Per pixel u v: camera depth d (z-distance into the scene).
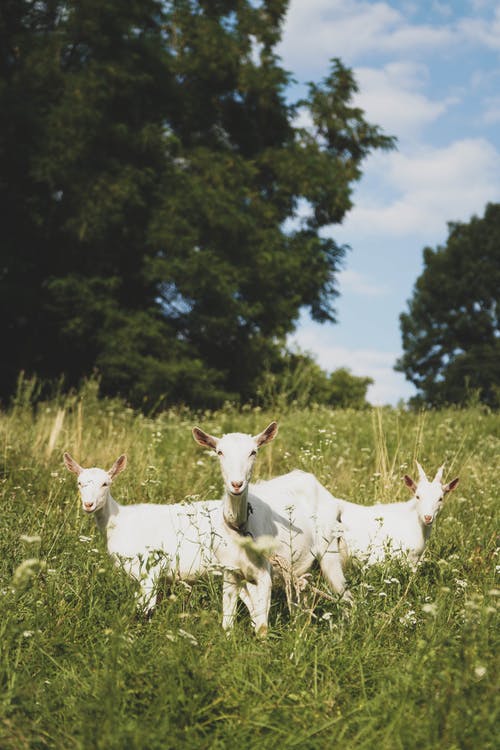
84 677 4.36
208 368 23.72
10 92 21.27
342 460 10.49
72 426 11.72
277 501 6.29
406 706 3.83
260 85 27.86
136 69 22.31
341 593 6.22
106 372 21.34
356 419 14.41
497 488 9.51
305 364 19.86
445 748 3.49
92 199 20.73
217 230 22.91
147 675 4.14
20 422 12.31
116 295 22.45
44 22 24.39
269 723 3.84
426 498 7.23
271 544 4.69
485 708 3.60
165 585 5.98
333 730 3.79
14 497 8.22
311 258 28.56
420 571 6.80
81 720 3.85
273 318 25.81
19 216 22.62
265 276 24.91
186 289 21.62
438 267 46.06
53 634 4.90
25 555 6.04
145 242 21.94
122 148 22.27
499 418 14.84
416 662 4.25
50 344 23.28
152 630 4.88
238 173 24.91
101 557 6.21
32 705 4.04
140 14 22.94
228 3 30.55
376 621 5.18
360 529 7.29
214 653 4.54
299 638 4.67
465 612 4.73
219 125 28.78
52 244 23.12
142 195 22.02
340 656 4.58
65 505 8.16
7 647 4.49
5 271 21.77
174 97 24.69
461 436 12.70
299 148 29.33
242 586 5.77
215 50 27.03
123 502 8.33
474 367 40.91
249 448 5.65
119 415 13.55
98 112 21.03
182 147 25.17
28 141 21.78
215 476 9.62
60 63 22.83
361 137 32.97
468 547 7.49
